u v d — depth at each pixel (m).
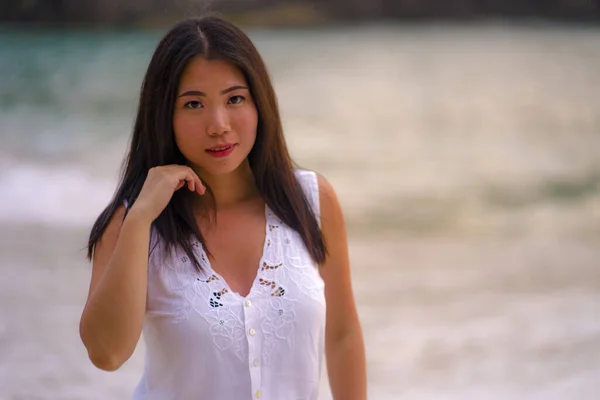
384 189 15.67
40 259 9.85
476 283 9.30
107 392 6.27
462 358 7.00
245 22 45.50
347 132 22.03
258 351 2.49
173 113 2.54
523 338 7.43
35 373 6.56
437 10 49.25
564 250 11.00
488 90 28.20
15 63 29.73
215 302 2.48
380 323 7.90
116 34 38.12
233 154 2.55
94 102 23.94
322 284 2.69
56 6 39.41
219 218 2.69
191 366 2.46
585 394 6.19
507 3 48.34
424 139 21.34
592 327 7.77
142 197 2.47
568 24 46.47
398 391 6.27
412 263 10.26
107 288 2.38
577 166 18.16
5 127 20.44
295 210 2.70
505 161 18.73
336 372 2.85
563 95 27.36
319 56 35.06
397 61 34.12
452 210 13.80
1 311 7.99
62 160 16.94
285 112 24.47
